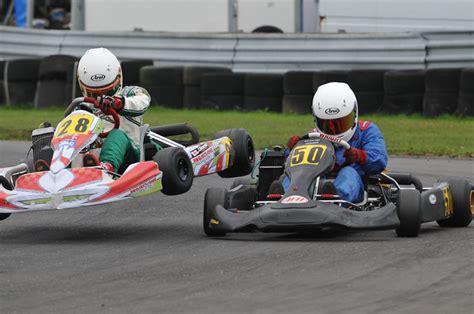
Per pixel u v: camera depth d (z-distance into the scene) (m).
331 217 23.06
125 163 27.62
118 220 30.02
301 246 23.34
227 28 74.06
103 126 26.56
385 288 18.52
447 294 17.98
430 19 68.00
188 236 26.02
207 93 65.62
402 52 64.56
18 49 75.88
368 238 24.62
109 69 28.02
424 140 49.31
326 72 61.88
